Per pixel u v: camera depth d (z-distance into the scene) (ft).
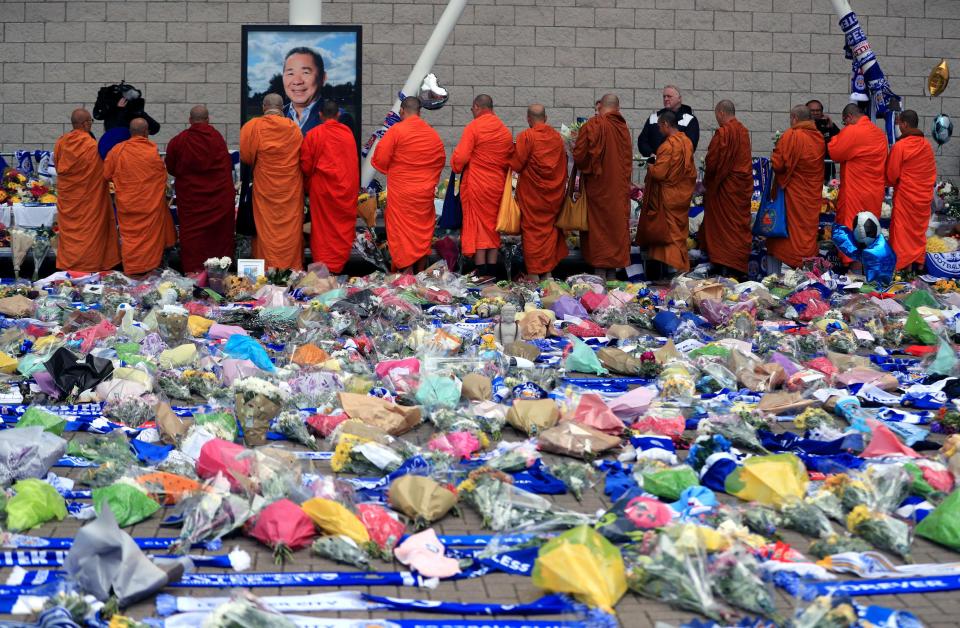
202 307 31.30
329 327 28.71
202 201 38.34
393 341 26.78
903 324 30.63
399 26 50.83
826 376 24.79
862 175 40.91
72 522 15.79
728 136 39.96
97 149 38.96
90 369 22.39
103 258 39.42
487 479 16.48
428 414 21.53
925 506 16.34
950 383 23.71
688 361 25.21
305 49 43.78
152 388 22.44
